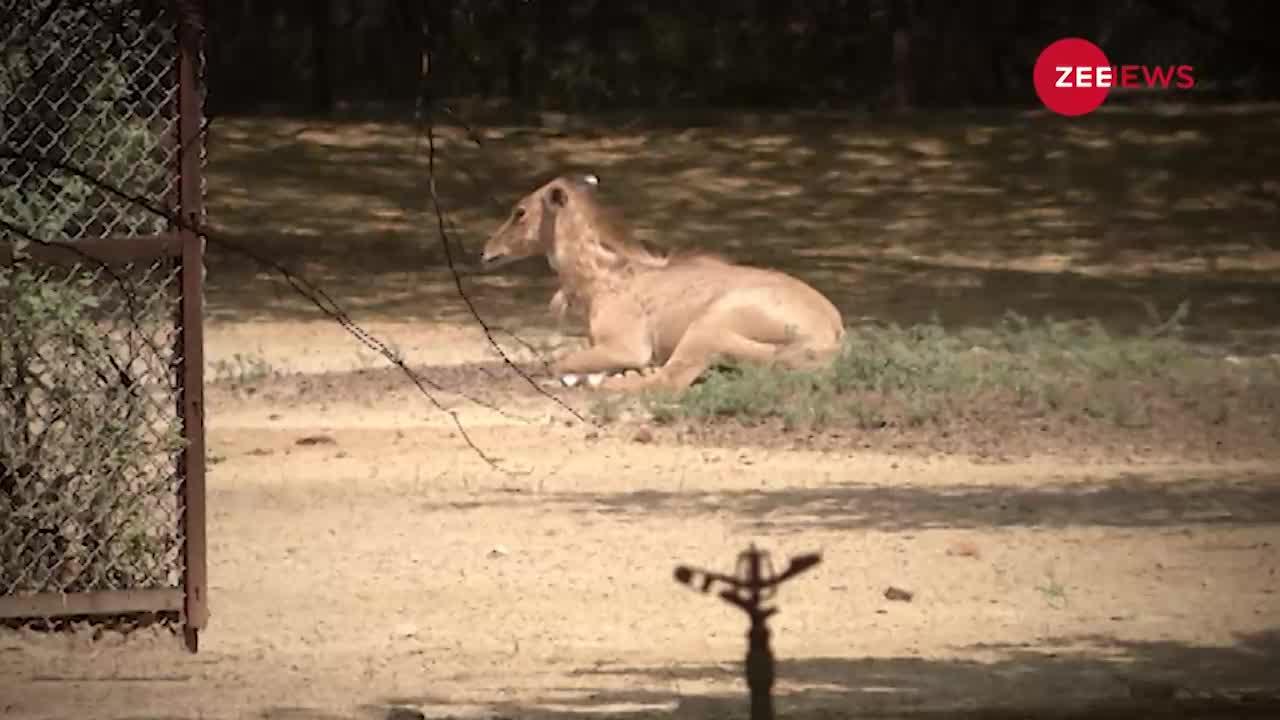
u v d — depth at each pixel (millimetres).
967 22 91688
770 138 78188
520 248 42031
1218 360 43375
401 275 59219
